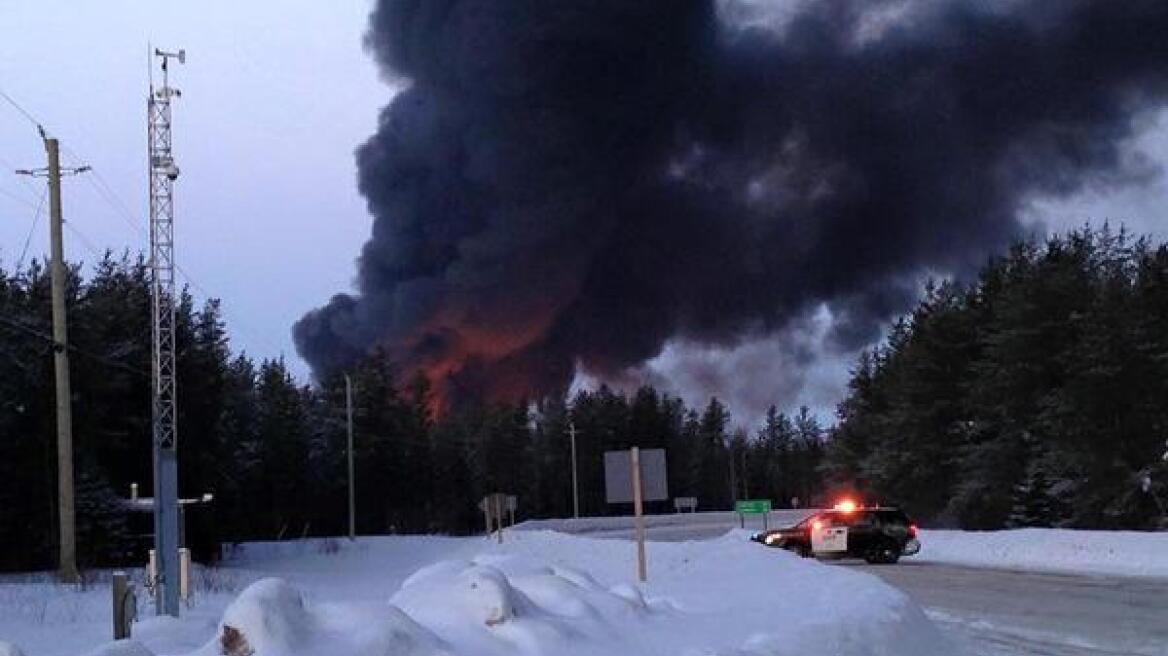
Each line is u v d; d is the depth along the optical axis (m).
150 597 21.59
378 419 87.25
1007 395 50.81
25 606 18.84
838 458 70.56
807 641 9.46
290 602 6.97
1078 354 46.56
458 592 8.22
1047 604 17.83
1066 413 46.22
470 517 105.12
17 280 41.12
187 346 47.28
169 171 33.62
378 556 47.31
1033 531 33.19
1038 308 50.12
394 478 88.25
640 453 18.48
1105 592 19.64
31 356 39.28
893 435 59.88
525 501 117.12
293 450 74.88
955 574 25.06
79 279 41.78
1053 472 47.94
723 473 140.25
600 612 9.26
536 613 8.50
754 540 33.25
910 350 59.72
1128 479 44.91
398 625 7.06
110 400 43.09
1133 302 46.41
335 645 6.75
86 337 40.75
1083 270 52.00
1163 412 44.84
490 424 116.50
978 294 59.72
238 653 6.60
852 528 30.92
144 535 40.62
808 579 15.88
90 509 39.31
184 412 46.44
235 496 53.19
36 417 39.53
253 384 72.75
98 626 16.09
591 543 34.66
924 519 59.06
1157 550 26.91
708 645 8.77
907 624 11.52
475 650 7.46
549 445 120.81
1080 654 12.52
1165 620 15.35
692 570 21.16
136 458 44.28
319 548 51.25
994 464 51.66
